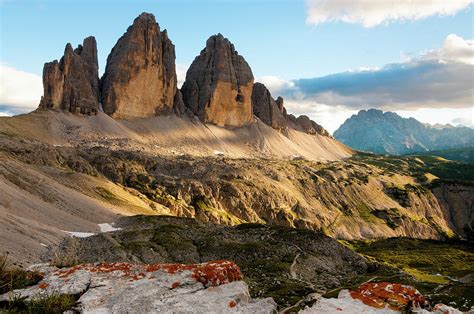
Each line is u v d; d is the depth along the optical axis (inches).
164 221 5098.4
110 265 840.9
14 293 729.0
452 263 6860.2
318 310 689.6
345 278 3422.7
